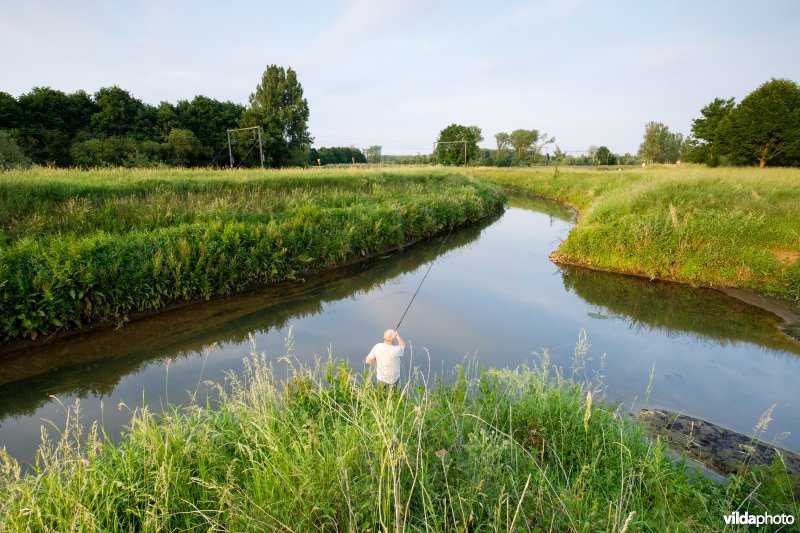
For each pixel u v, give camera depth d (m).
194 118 45.38
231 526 2.55
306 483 2.79
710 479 3.49
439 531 2.50
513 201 32.03
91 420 5.17
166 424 3.77
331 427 3.88
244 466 3.29
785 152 33.09
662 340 7.67
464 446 3.33
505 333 7.98
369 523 2.57
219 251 9.71
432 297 10.18
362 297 10.08
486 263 13.64
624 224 12.99
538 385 4.61
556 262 13.58
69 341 7.30
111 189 12.28
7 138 23.17
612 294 10.41
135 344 7.31
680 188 15.75
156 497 2.83
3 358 6.67
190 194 13.76
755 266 10.77
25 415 5.33
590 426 3.91
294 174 21.36
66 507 2.69
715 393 5.80
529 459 3.45
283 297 9.86
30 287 7.16
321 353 7.01
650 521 2.78
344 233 12.97
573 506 2.81
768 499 3.19
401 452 2.86
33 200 10.30
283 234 11.45
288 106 59.09
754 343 7.52
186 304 9.08
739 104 36.66
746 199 13.62
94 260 8.02
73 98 40.84
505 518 2.74
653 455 3.56
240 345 7.37
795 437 4.71
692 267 11.37
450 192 22.92
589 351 7.19
